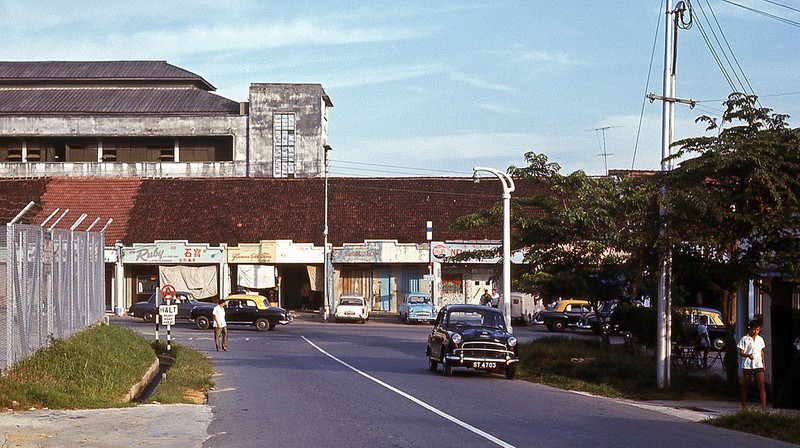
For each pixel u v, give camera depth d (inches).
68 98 3075.8
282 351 1321.4
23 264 681.0
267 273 2257.6
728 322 877.8
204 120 2967.5
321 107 2989.7
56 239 829.2
